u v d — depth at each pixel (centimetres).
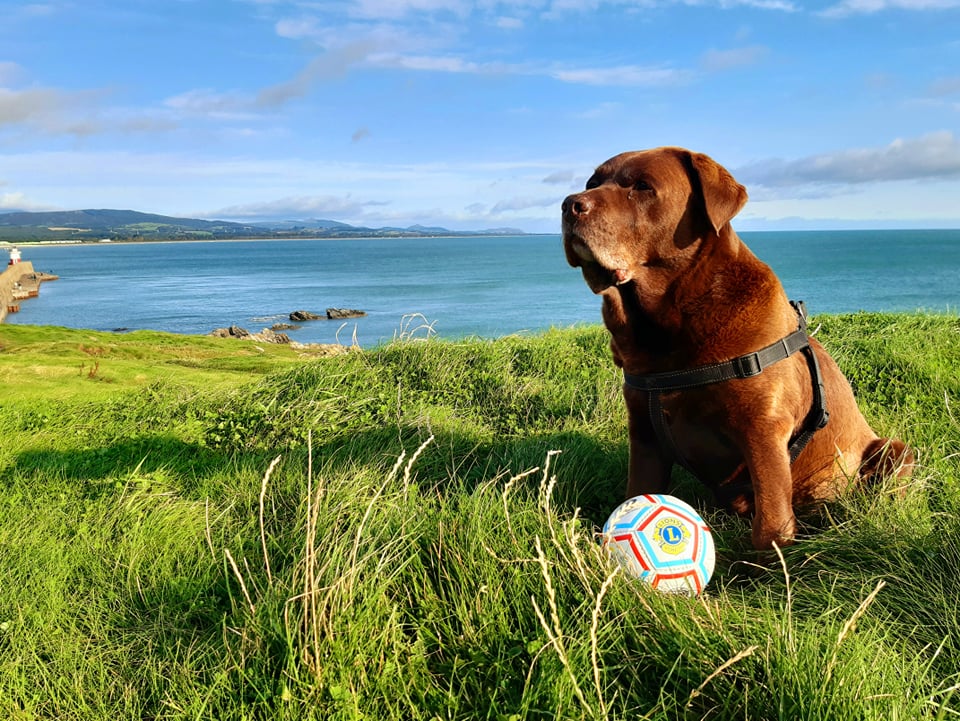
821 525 169
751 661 111
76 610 148
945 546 139
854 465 179
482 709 113
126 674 130
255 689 116
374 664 119
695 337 155
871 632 120
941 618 125
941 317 425
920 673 113
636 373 166
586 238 151
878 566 141
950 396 255
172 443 257
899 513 154
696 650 115
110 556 169
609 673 116
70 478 229
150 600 151
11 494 214
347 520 166
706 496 192
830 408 172
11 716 118
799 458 171
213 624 141
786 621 118
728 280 155
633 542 140
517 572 136
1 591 152
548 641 117
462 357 343
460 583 138
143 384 445
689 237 156
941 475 175
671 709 110
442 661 124
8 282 3278
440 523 152
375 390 298
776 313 156
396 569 141
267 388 315
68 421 311
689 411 159
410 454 221
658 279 158
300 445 242
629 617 125
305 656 117
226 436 260
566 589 133
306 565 131
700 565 140
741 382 152
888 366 295
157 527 180
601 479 203
